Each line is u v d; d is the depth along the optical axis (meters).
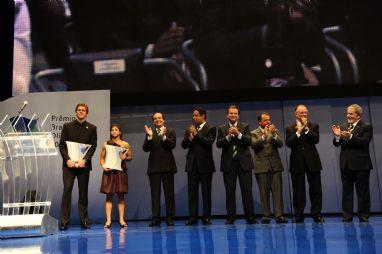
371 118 7.30
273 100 7.18
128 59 7.09
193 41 7.06
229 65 7.02
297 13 6.97
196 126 5.62
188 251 2.93
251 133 5.60
